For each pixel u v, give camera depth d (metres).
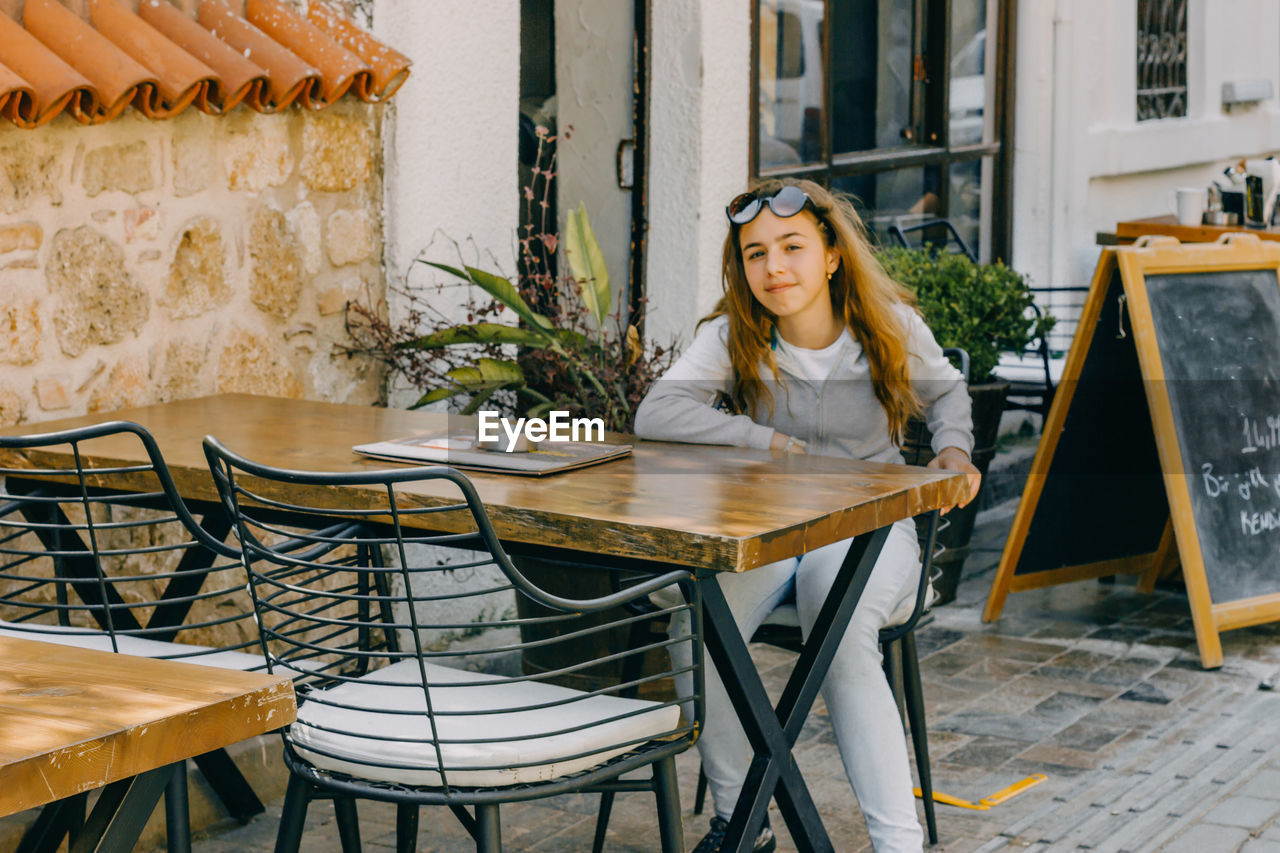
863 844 3.22
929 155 6.60
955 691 4.25
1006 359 7.17
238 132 3.56
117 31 3.25
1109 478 5.05
